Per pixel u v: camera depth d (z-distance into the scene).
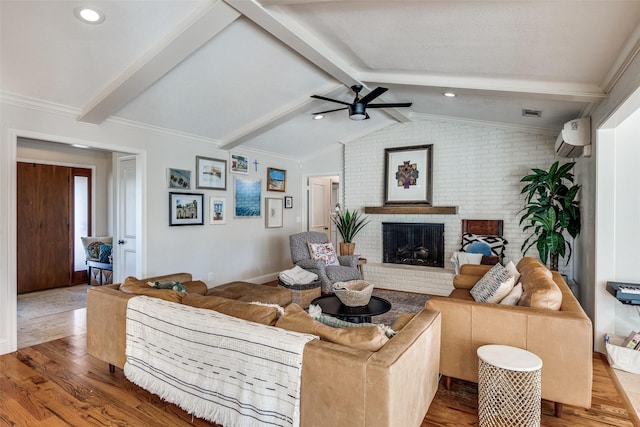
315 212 7.41
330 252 5.20
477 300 3.01
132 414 2.12
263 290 3.53
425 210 5.60
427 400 1.94
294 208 6.80
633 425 2.02
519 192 5.00
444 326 2.34
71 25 2.44
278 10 2.55
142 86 3.14
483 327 2.22
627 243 3.05
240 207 5.56
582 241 4.01
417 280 5.35
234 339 1.76
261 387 1.66
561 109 3.78
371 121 5.78
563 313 2.07
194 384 1.92
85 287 5.77
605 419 2.08
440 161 5.55
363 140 6.23
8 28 2.37
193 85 3.54
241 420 1.71
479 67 3.04
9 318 3.02
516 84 3.17
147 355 2.20
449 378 2.41
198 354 1.92
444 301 2.37
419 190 5.67
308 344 1.57
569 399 2.01
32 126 3.13
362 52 3.14
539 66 2.77
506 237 5.08
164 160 4.40
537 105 3.78
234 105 4.15
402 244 5.88
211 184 5.03
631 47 2.15
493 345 2.13
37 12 2.29
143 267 4.17
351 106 3.83
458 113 4.95
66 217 5.86
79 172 6.04
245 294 3.39
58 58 2.73
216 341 1.83
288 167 6.62
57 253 5.73
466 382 2.54
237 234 5.53
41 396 2.32
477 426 2.02
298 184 6.90
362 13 2.46
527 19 2.13
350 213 6.38
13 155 3.00
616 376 2.63
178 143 4.57
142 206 4.16
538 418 1.91
